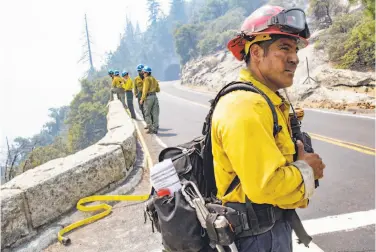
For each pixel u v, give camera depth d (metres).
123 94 17.53
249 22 1.73
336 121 11.24
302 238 1.80
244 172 1.51
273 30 1.66
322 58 24.09
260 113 1.54
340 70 17.80
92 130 67.06
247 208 1.67
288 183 1.52
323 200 4.98
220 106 1.63
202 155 1.86
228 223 1.57
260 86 1.71
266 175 1.48
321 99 16.03
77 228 4.43
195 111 18.56
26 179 4.32
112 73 17.97
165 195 1.73
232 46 1.88
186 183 1.76
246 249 1.70
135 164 6.91
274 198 1.54
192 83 52.16
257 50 1.74
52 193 4.36
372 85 15.88
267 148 1.51
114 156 5.64
